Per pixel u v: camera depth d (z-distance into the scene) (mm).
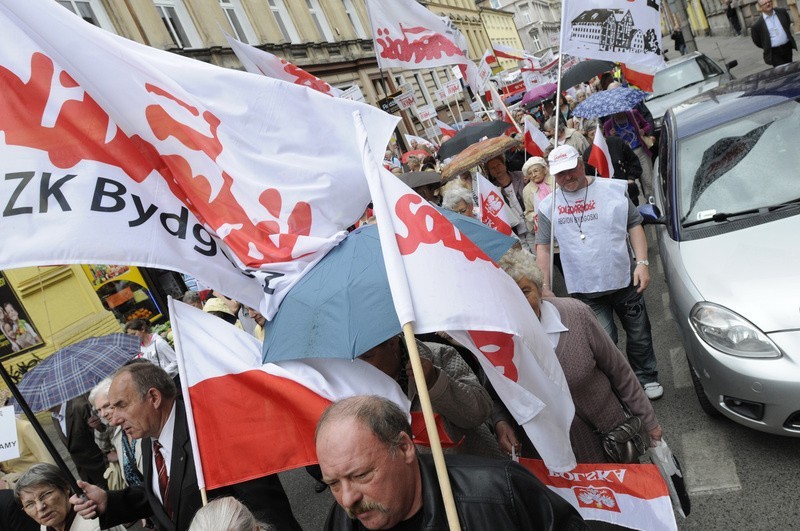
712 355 3803
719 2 36688
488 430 3227
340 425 1806
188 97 2867
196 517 2033
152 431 2998
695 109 5488
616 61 5312
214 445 2750
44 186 2596
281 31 25328
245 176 2857
